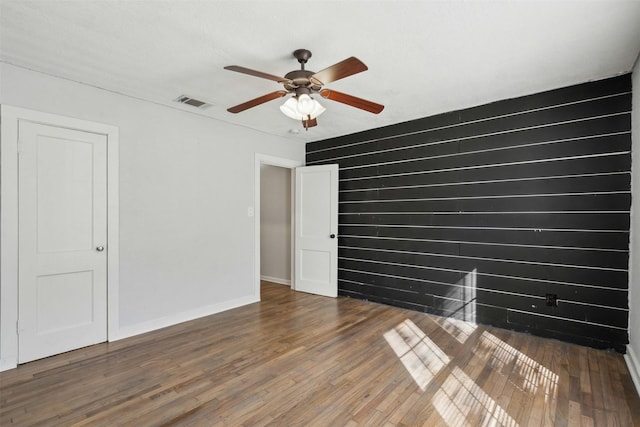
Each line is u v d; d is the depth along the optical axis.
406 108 3.50
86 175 2.87
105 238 2.97
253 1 1.78
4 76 2.46
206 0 1.77
